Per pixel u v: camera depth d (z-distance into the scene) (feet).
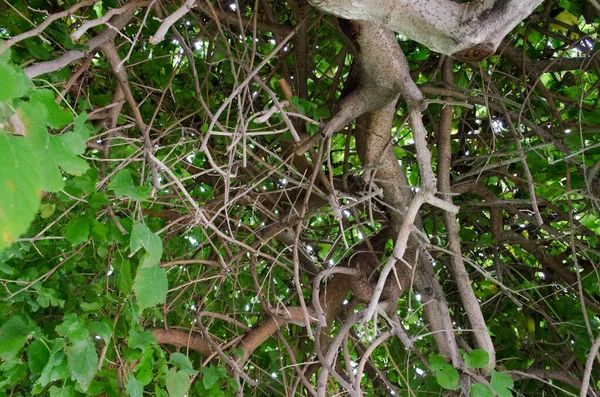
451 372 5.51
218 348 6.18
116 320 5.37
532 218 7.70
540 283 8.26
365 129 6.18
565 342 7.41
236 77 5.22
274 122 7.33
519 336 8.04
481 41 3.74
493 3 3.63
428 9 3.60
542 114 7.74
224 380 6.62
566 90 7.80
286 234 7.67
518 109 7.70
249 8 7.80
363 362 5.55
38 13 5.99
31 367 4.48
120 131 6.39
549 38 7.93
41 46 5.03
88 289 5.97
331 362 6.04
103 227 4.60
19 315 5.30
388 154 6.33
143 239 3.78
